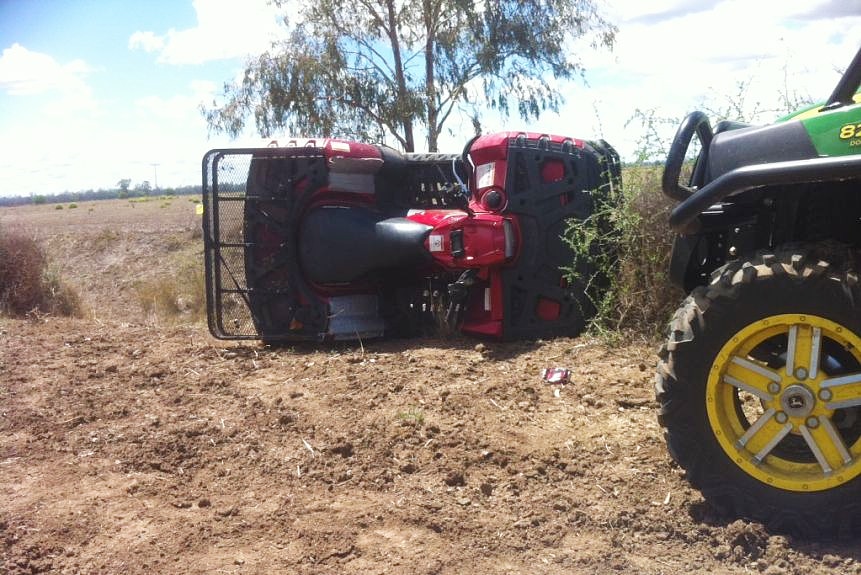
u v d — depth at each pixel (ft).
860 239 12.17
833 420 11.30
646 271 20.66
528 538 11.66
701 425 11.39
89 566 11.35
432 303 22.70
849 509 10.69
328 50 63.62
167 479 14.06
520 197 20.92
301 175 21.74
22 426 16.52
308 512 12.64
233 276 22.47
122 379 19.45
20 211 136.15
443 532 11.90
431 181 23.76
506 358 19.90
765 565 10.62
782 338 11.94
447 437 14.83
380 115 64.34
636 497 12.42
